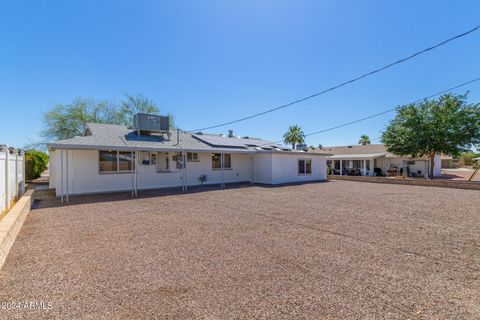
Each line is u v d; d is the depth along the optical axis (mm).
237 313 2461
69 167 11453
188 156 15359
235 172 17859
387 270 3490
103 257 4016
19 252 4254
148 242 4789
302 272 3424
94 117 24062
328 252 4215
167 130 15086
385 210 7965
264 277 3268
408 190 13664
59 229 5762
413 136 21688
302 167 19203
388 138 23859
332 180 20688
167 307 2576
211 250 4328
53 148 10344
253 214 7383
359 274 3357
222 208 8367
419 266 3633
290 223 6277
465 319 2344
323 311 2486
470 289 2945
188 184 15289
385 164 28844
